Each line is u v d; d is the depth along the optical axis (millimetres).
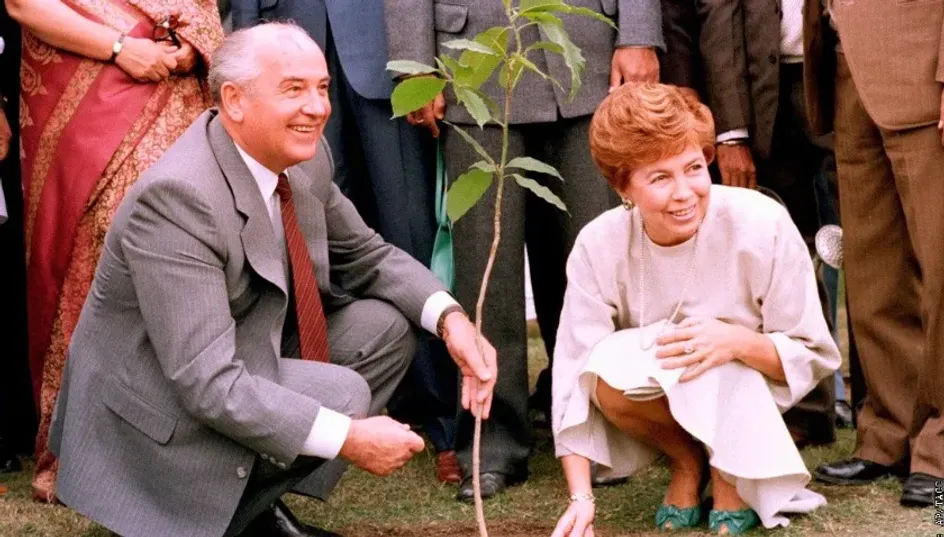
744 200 3549
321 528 3797
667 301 3615
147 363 3344
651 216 3469
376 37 4535
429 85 2996
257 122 3322
